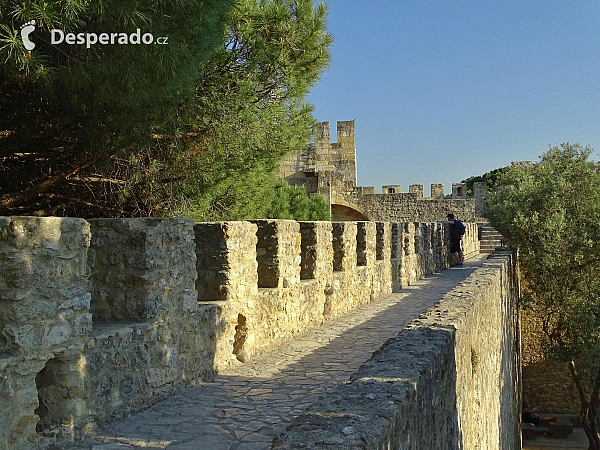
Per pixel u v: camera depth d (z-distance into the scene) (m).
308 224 10.22
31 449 4.30
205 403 5.75
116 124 7.52
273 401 5.80
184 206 10.42
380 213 36.72
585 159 19.73
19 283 4.29
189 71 6.77
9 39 4.84
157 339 5.86
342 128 36.41
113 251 5.95
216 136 10.20
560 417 22.30
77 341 4.79
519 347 21.00
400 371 3.89
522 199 18.91
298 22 10.12
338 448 2.59
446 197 36.97
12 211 9.05
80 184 9.62
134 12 5.29
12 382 4.20
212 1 6.54
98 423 5.00
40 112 8.00
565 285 18.48
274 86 10.61
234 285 7.45
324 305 10.58
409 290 15.40
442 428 4.61
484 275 10.22
